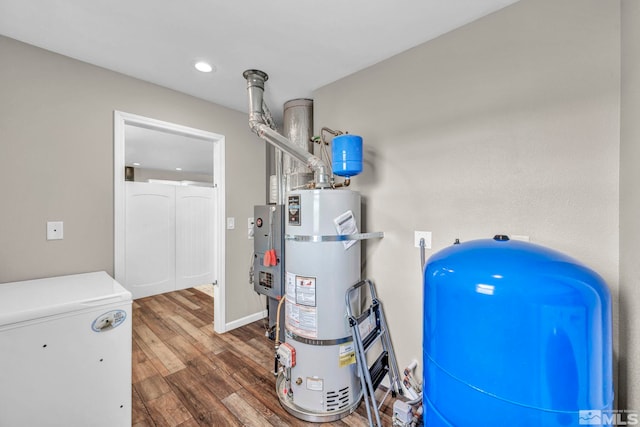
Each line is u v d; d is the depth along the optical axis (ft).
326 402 5.24
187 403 5.58
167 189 12.51
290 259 5.63
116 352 4.31
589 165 3.87
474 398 2.64
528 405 2.40
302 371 5.38
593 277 2.58
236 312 9.18
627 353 3.33
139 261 11.55
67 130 5.83
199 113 8.12
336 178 7.04
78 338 3.98
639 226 3.06
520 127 4.42
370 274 6.42
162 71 6.55
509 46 4.51
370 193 6.42
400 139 5.88
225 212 8.82
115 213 6.45
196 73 6.66
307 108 7.98
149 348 7.82
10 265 5.20
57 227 5.70
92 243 6.14
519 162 4.44
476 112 4.87
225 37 5.29
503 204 4.59
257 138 9.76
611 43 3.70
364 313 5.45
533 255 2.82
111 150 6.42
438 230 5.35
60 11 4.52
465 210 5.00
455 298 2.80
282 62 6.21
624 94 3.49
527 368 2.40
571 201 4.00
